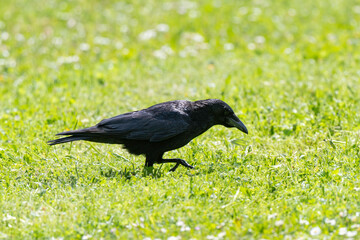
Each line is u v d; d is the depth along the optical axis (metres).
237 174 9.47
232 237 7.11
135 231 7.36
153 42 22.14
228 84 15.73
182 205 8.02
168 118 9.86
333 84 14.95
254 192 8.59
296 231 7.20
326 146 10.66
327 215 7.54
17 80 17.75
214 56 20.30
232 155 10.39
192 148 10.94
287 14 25.22
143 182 9.09
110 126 9.68
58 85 16.77
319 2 26.89
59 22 24.75
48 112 13.77
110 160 10.45
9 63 19.78
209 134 11.82
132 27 23.97
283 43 21.62
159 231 7.36
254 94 14.61
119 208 8.01
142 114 9.89
